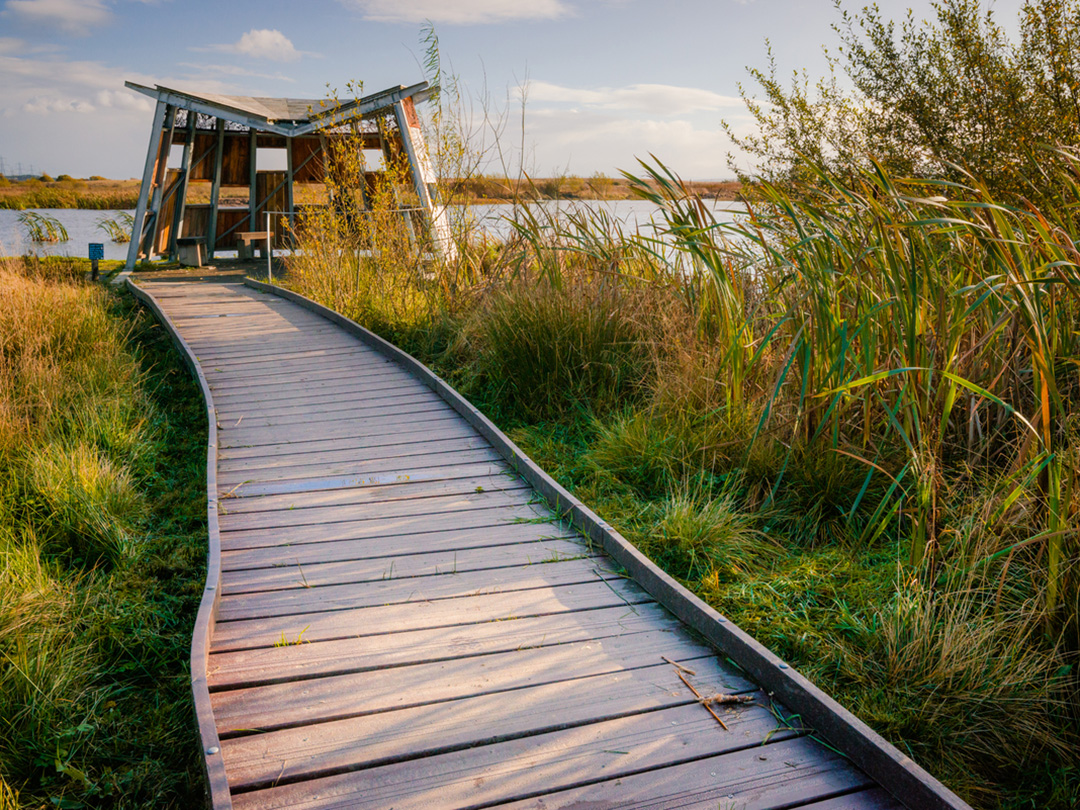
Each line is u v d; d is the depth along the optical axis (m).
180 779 2.41
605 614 3.16
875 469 3.97
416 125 12.93
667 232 5.32
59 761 2.41
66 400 5.50
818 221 4.17
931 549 3.37
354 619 3.09
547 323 5.96
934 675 2.77
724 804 2.15
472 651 2.88
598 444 4.97
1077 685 2.76
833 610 3.24
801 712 2.53
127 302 10.05
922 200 3.43
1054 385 3.15
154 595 3.44
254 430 5.43
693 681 2.72
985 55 7.41
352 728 2.45
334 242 10.42
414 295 8.84
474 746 2.38
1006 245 3.49
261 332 8.35
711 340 5.39
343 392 6.32
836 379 4.20
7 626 2.92
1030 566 3.21
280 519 4.03
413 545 3.74
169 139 13.35
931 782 2.11
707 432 4.58
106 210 37.53
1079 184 4.05
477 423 5.46
